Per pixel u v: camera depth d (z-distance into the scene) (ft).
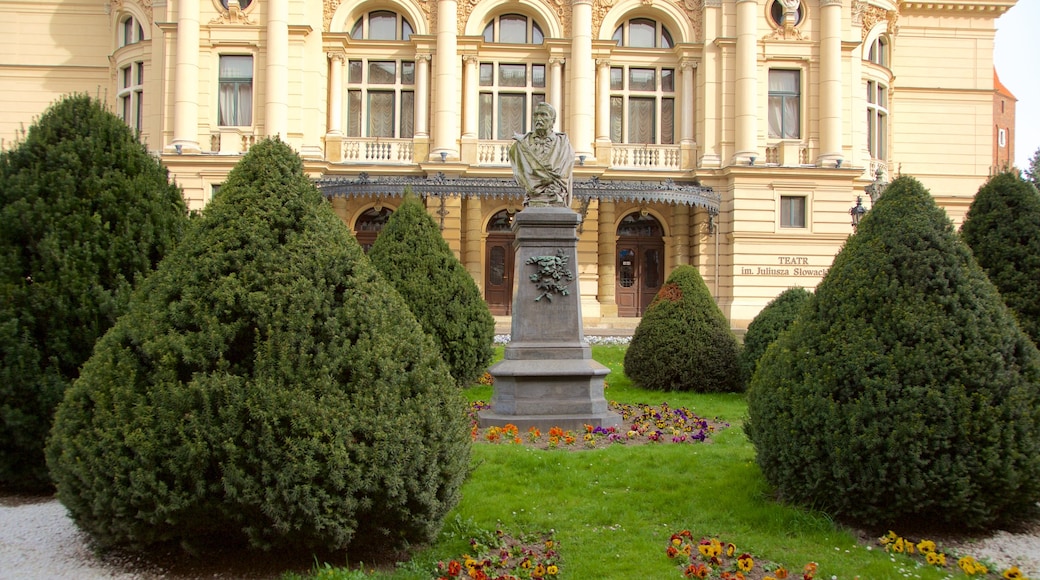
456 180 86.63
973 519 19.29
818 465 20.03
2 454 22.99
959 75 112.27
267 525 16.85
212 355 16.97
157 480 16.24
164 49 90.12
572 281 34.40
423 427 17.78
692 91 95.76
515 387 32.94
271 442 16.37
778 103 95.61
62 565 17.87
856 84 96.68
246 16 90.33
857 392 19.86
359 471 16.66
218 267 17.84
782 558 18.45
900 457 18.93
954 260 20.61
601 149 94.02
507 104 96.22
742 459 26.76
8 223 23.44
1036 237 29.37
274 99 88.99
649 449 28.32
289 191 19.16
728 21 94.02
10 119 101.76
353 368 17.47
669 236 97.86
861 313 20.67
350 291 18.42
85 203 24.16
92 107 25.73
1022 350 19.99
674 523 20.90
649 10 95.96
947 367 19.20
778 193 92.22
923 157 111.86
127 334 17.52
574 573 17.67
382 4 94.63
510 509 21.62
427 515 17.81
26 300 22.95
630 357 46.52
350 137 93.86
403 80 95.61
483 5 94.58
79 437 16.69
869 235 21.75
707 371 44.29
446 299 43.42
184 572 17.40
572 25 93.45
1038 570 17.97
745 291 91.66
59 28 102.27
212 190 87.92
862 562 18.12
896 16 106.42
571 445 29.50
